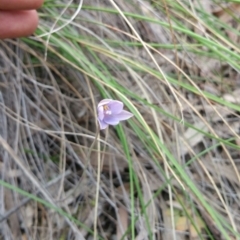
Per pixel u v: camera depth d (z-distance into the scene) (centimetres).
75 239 40
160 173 44
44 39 44
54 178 43
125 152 41
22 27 38
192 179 45
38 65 45
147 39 51
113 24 50
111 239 42
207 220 43
